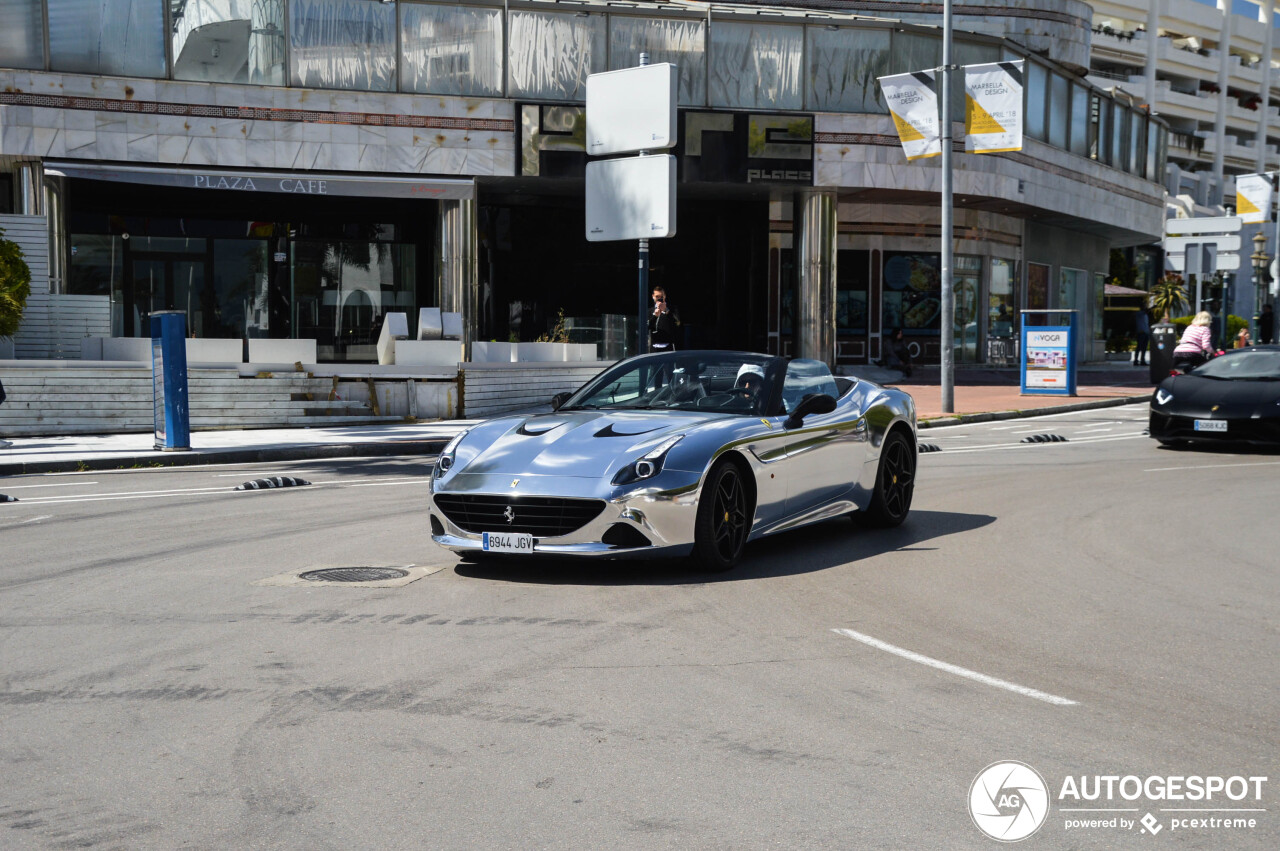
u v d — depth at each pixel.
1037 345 25.75
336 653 5.48
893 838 3.46
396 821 3.58
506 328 30.56
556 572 7.43
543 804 3.71
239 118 25.28
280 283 28.31
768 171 28.03
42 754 4.16
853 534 9.04
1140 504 10.68
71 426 17.77
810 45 28.20
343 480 12.86
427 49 26.22
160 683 5.01
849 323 34.25
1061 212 36.00
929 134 20.81
